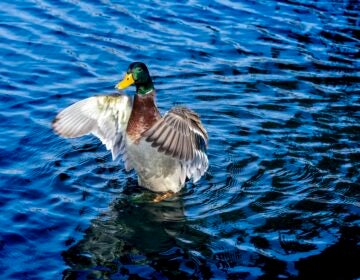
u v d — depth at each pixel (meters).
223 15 14.00
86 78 11.84
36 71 11.91
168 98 11.30
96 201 8.76
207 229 8.21
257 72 12.19
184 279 7.27
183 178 9.02
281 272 7.43
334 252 7.77
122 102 8.93
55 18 13.58
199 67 12.27
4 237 7.91
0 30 13.05
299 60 12.61
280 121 10.67
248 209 8.59
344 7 14.57
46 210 8.49
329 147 9.98
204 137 8.08
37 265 7.48
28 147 9.89
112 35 13.10
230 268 7.48
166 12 13.99
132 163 9.09
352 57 12.77
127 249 7.81
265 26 13.69
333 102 11.30
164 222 8.35
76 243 7.89
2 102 11.00
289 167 9.46
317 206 8.65
